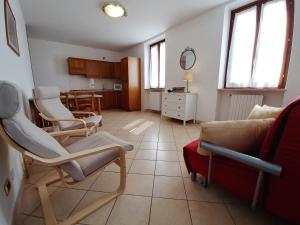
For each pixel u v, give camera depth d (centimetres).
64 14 320
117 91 623
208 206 116
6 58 139
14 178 111
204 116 349
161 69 483
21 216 106
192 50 352
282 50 238
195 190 133
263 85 261
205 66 332
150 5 287
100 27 389
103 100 591
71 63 524
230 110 293
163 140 258
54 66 523
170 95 375
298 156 74
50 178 134
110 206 115
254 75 271
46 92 216
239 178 104
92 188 136
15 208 103
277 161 81
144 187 137
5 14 145
